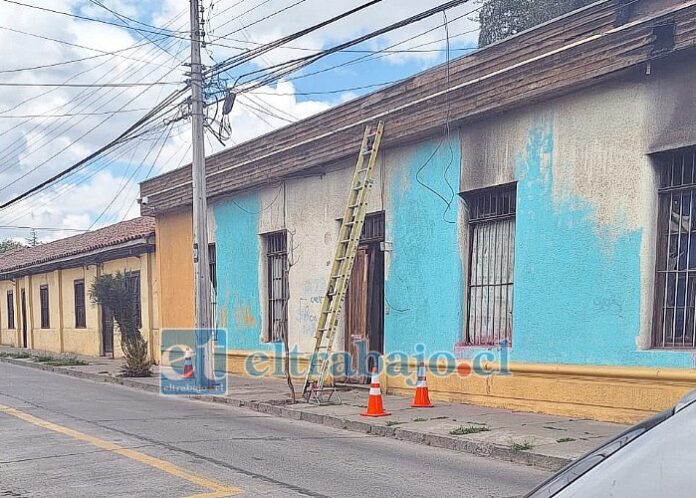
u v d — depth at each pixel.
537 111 10.10
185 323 19.22
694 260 8.52
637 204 8.91
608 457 2.09
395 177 12.51
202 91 14.23
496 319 10.87
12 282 33.47
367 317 13.43
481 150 10.91
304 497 5.96
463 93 10.81
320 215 14.48
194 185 14.16
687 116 8.41
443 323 11.56
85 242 27.62
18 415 10.62
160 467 7.04
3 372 19.67
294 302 15.22
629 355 8.93
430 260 11.80
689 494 1.77
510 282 10.67
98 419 10.30
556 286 9.81
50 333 28.53
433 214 11.77
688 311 8.56
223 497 5.91
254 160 15.81
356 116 13.11
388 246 12.62
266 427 9.93
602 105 9.30
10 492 6.07
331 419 10.17
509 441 8.02
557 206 9.82
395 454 7.99
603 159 9.28
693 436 1.90
